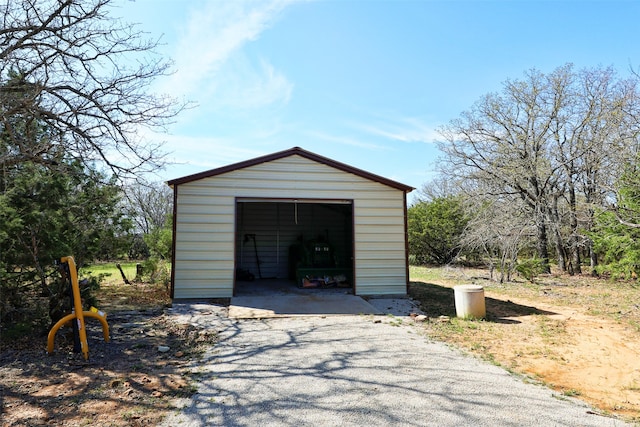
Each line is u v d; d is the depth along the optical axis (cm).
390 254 923
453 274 1438
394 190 938
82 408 301
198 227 833
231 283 835
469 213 1606
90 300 591
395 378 373
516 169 1512
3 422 275
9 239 505
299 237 1328
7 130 616
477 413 296
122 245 919
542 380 382
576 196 1611
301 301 805
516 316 694
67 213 635
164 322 619
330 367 407
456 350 479
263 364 417
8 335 476
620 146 1009
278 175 885
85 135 681
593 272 1402
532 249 1652
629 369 420
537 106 1520
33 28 634
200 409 301
